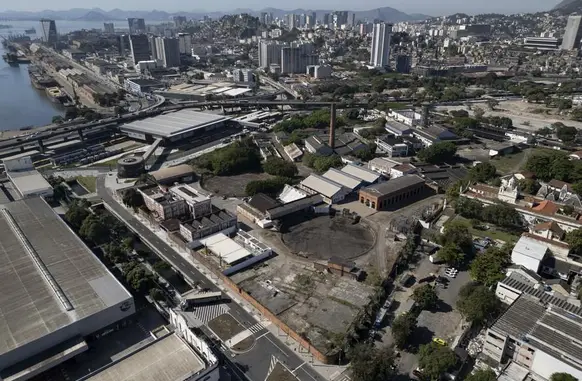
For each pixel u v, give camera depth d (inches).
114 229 7293.3
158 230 7603.4
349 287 5994.1
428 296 5413.4
